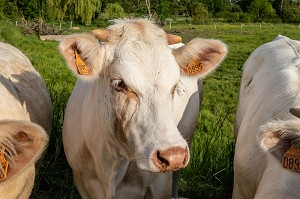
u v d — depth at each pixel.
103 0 47.94
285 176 3.12
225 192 5.75
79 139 4.05
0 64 4.48
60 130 5.99
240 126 4.50
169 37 3.49
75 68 3.42
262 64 4.86
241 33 40.78
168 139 3.01
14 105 4.01
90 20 43.72
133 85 3.19
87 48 3.38
